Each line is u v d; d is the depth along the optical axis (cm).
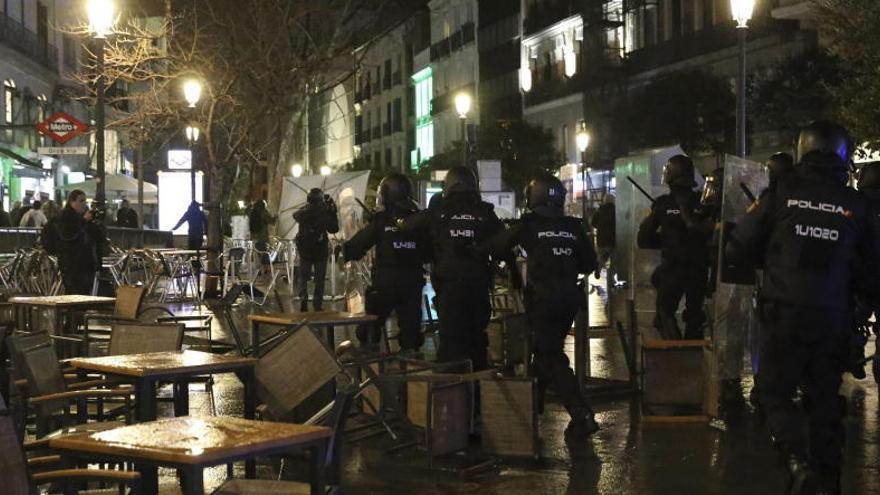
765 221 616
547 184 844
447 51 7188
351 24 2759
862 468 754
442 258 858
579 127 5309
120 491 516
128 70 2709
